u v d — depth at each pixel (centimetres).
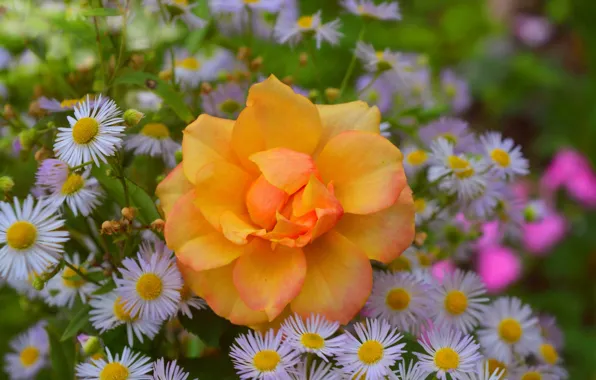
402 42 112
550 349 59
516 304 58
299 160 53
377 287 56
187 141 54
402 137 65
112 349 55
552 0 132
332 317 53
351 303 53
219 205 53
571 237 114
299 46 70
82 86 61
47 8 60
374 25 106
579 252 114
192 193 53
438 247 62
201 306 54
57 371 57
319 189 52
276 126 54
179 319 55
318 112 54
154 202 57
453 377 53
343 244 54
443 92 72
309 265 54
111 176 54
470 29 135
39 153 56
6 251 53
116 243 55
